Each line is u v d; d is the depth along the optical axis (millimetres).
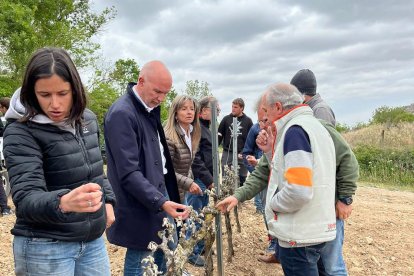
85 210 1772
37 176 1961
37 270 2074
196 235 3002
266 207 2957
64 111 2027
